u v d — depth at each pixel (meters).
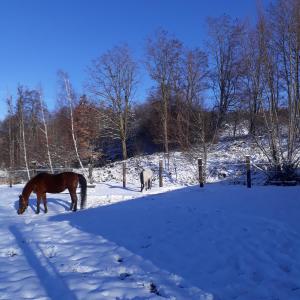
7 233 10.71
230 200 13.74
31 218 13.00
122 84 42.53
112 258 8.09
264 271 6.75
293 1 22.80
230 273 6.86
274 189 15.87
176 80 40.53
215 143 34.66
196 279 6.74
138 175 29.48
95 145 47.41
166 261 7.75
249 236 8.63
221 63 39.16
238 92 37.94
